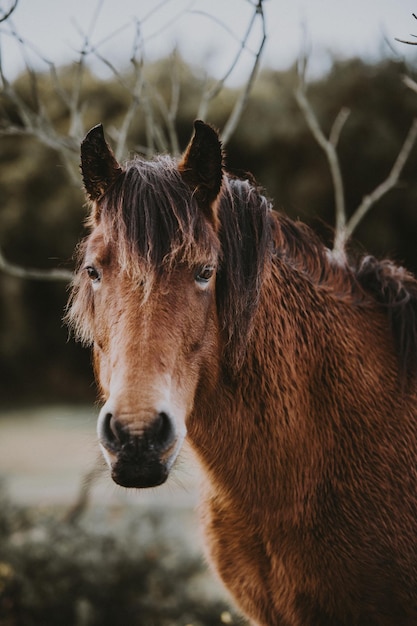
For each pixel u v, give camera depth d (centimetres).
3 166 1823
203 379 224
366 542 235
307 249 270
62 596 455
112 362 203
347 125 1662
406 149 441
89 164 225
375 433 243
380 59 1702
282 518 240
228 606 449
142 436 190
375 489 238
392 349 259
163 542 520
